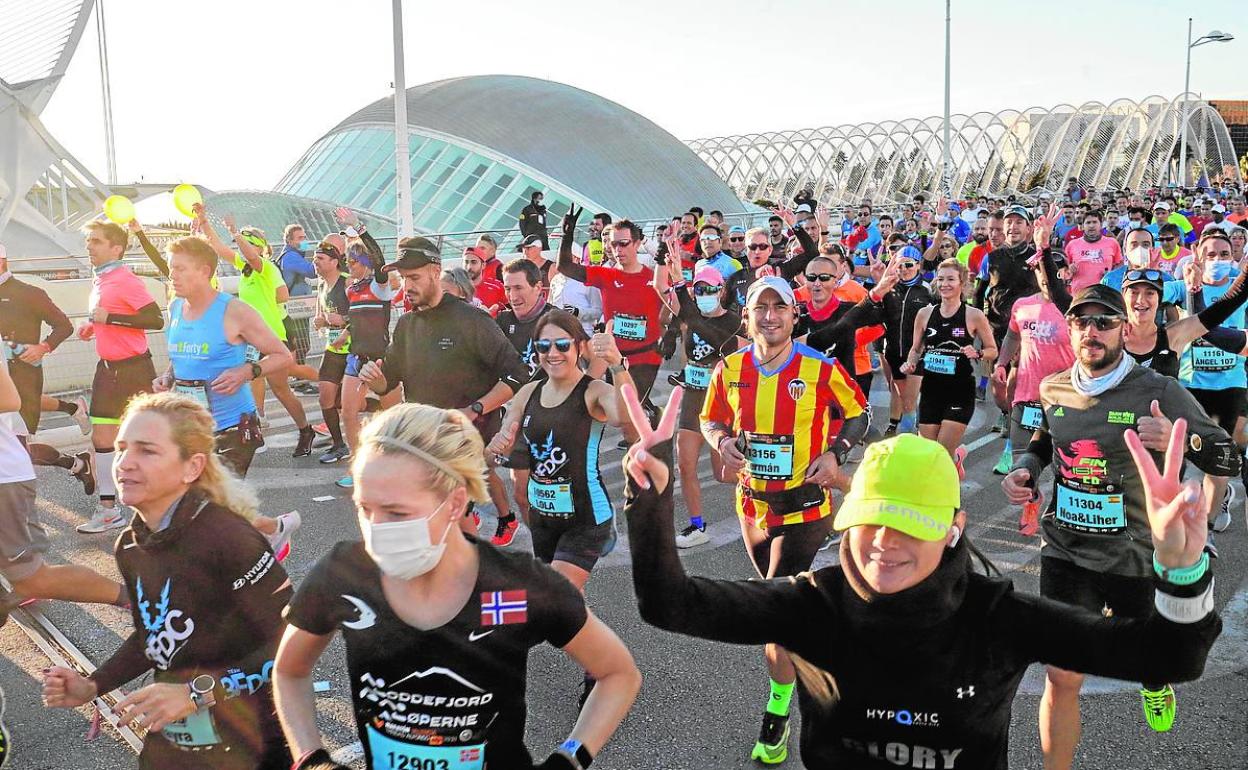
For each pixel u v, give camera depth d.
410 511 1.87
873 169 59.78
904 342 8.97
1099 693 4.28
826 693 2.04
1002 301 9.73
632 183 45.56
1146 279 4.78
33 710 4.09
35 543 4.05
